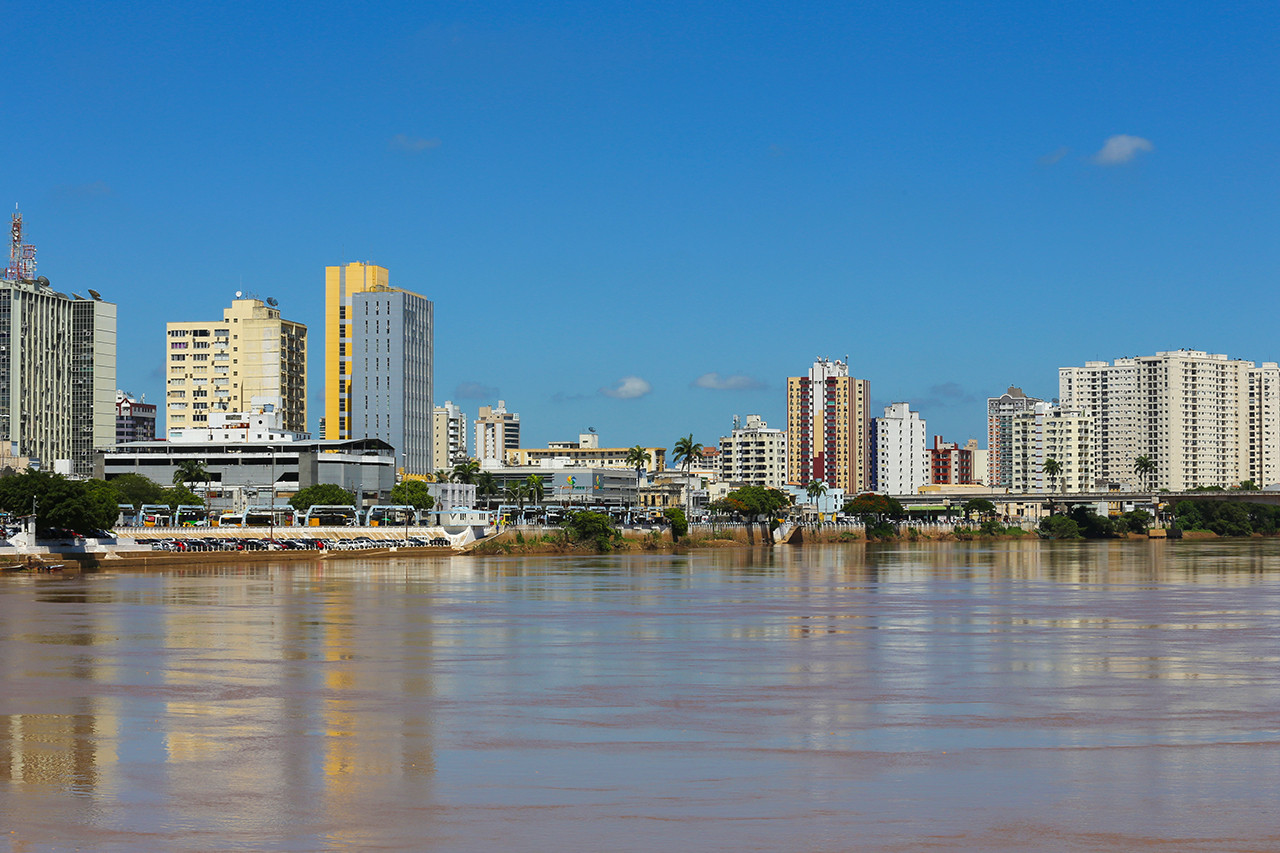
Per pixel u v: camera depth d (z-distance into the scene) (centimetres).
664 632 12175
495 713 7550
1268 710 7719
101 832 4912
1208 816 5188
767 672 9356
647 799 5434
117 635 11512
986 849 4738
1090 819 5138
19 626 12269
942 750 6494
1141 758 6306
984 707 7819
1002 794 5544
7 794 5497
